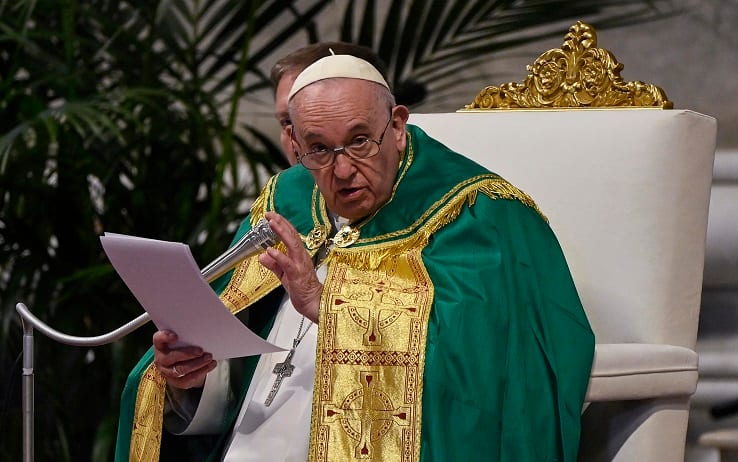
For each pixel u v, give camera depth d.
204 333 8.36
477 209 9.32
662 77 17.91
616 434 9.75
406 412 8.41
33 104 15.42
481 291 8.80
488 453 8.46
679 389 9.59
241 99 18.84
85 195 15.38
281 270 8.66
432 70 16.23
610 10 17.94
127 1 15.91
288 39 18.39
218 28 18.33
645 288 9.96
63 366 15.38
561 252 9.48
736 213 17.03
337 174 8.81
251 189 17.91
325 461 8.44
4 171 14.86
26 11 15.51
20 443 15.08
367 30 16.47
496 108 11.38
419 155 9.75
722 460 13.91
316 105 8.71
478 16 16.20
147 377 9.55
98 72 16.41
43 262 15.32
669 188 10.03
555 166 10.41
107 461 14.56
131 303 15.22
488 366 8.55
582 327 9.10
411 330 8.55
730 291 16.89
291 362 9.44
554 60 11.13
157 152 15.73
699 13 17.73
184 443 10.16
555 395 8.83
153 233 15.65
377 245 9.29
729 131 17.56
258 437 9.26
